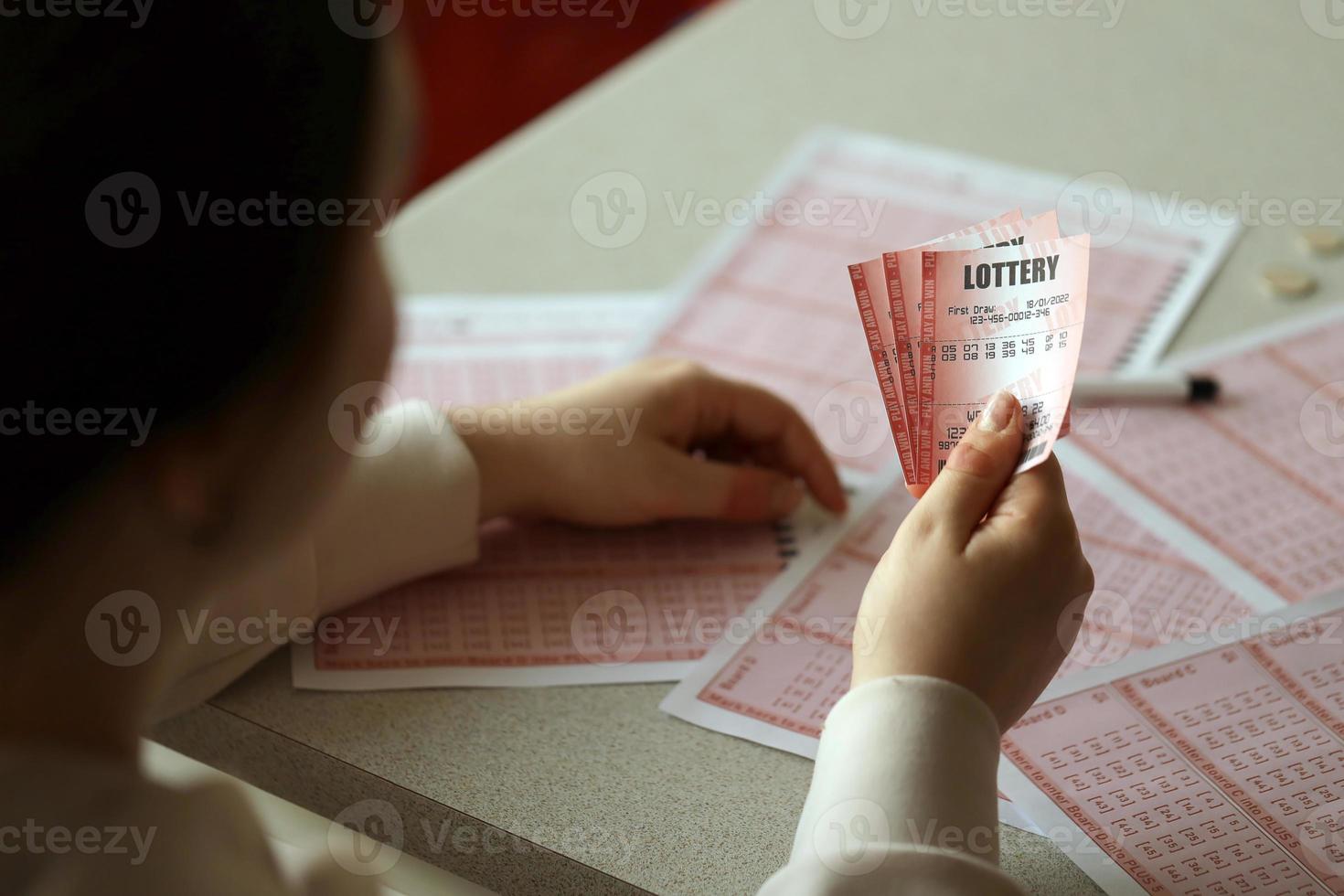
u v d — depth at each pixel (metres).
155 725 0.71
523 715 0.69
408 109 0.41
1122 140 1.17
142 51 0.36
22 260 0.37
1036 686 0.61
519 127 2.46
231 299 0.38
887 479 0.86
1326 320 0.97
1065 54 1.29
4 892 0.42
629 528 0.83
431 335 0.99
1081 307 0.61
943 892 0.50
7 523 0.39
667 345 0.98
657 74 1.30
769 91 1.27
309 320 0.39
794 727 0.68
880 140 1.19
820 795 0.55
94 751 0.46
